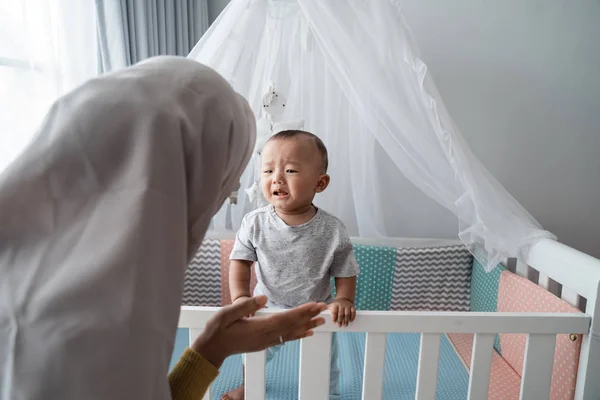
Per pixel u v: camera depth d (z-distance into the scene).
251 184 1.77
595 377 1.05
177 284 0.34
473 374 0.99
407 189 2.09
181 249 0.35
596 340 1.03
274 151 1.12
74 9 1.44
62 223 0.33
